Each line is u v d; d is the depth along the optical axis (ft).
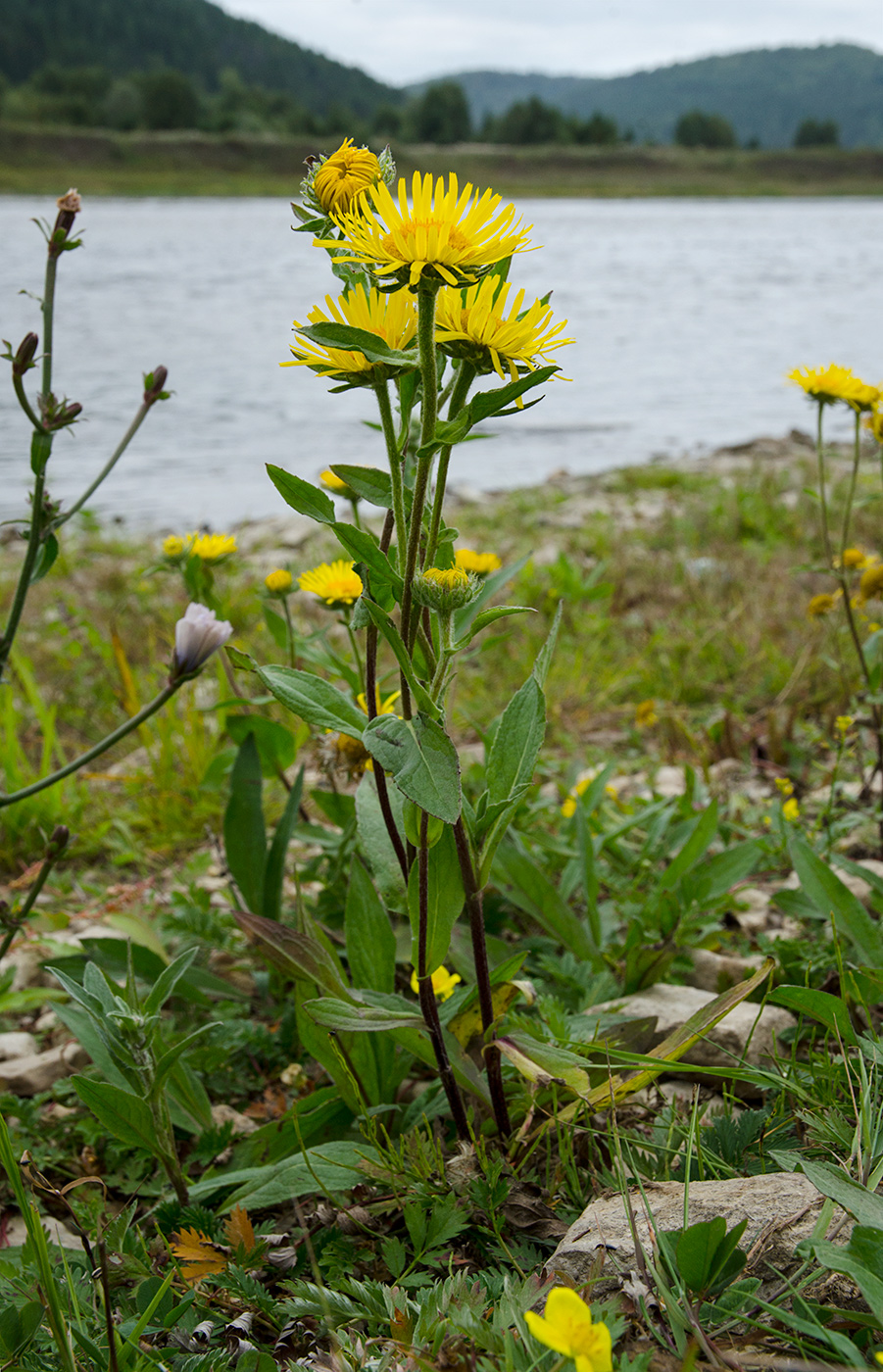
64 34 545.03
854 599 9.37
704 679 13.78
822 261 117.19
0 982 7.41
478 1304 3.99
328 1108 5.62
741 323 63.05
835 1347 3.29
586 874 7.53
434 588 4.12
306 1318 4.34
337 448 32.68
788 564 17.51
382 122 371.56
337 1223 4.98
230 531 23.98
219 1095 6.70
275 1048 6.98
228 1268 4.51
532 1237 4.68
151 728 12.23
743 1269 3.74
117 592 18.76
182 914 8.50
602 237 153.28
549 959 7.04
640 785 11.08
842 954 6.62
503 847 7.27
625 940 7.64
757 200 335.06
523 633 15.93
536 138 380.78
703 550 19.97
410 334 4.18
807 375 8.30
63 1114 6.61
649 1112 5.40
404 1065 5.86
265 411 39.17
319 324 3.89
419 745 4.00
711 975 7.29
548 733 12.82
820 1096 5.04
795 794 10.34
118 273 87.15
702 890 7.52
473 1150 4.98
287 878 9.07
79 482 28.48
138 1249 4.90
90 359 47.26
